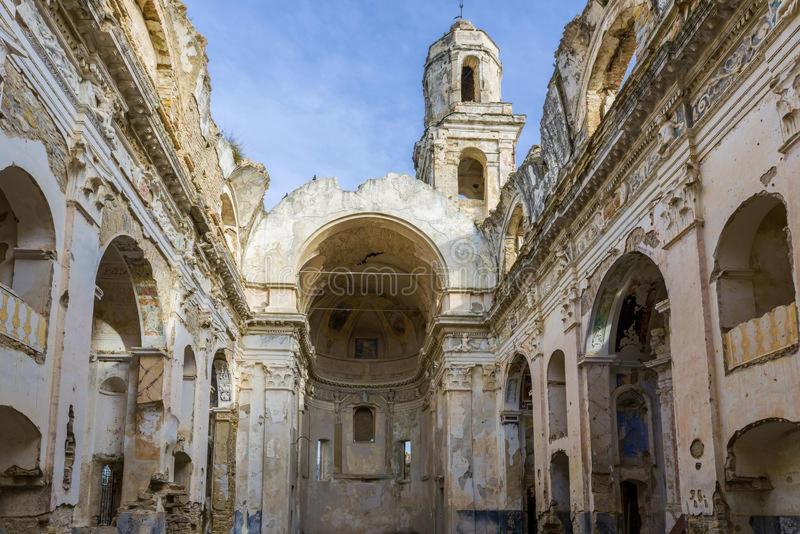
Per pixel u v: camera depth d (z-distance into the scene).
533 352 22.05
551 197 19.36
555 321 19.98
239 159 25.19
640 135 14.19
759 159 10.41
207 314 19.58
